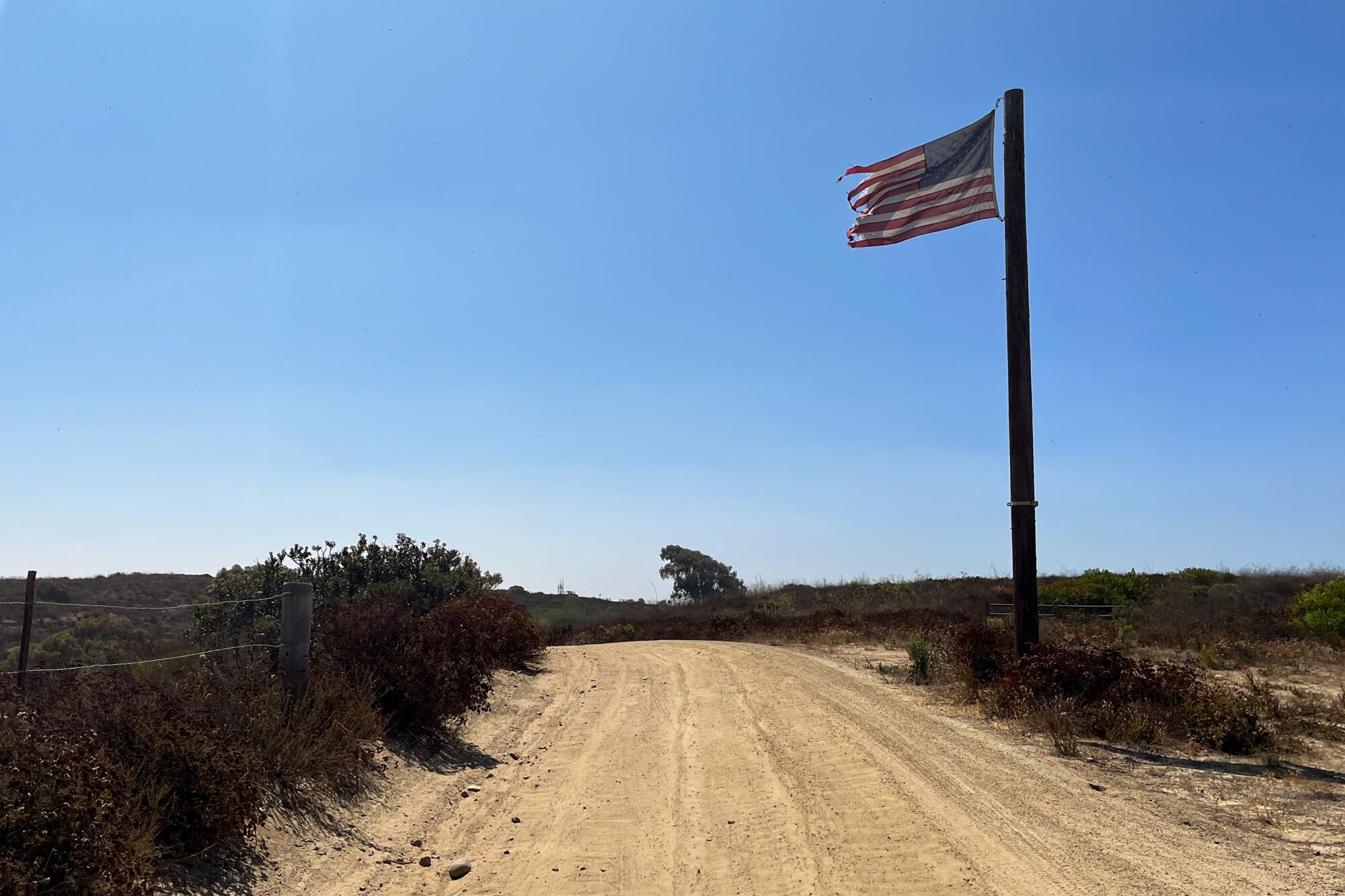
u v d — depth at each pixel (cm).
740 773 945
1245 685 1530
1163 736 1062
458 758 1045
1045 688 1184
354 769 841
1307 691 1477
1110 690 1145
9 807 459
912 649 1639
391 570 1969
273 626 1140
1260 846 668
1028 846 661
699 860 677
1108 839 679
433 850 716
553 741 1180
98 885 465
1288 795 829
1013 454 1343
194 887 557
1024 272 1345
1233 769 934
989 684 1324
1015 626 1341
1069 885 577
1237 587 3200
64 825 465
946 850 657
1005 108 1365
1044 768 922
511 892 616
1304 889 571
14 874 426
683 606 5303
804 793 845
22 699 621
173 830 582
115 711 635
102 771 528
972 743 1041
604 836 746
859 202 1470
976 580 4375
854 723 1177
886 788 841
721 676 1778
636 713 1383
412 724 1048
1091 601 2788
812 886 605
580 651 2602
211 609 1308
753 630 3266
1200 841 679
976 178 1377
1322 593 2098
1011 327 1345
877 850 670
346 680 972
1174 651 1998
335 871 639
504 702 1440
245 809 612
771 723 1216
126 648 1137
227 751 642
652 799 862
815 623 3005
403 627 1107
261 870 614
